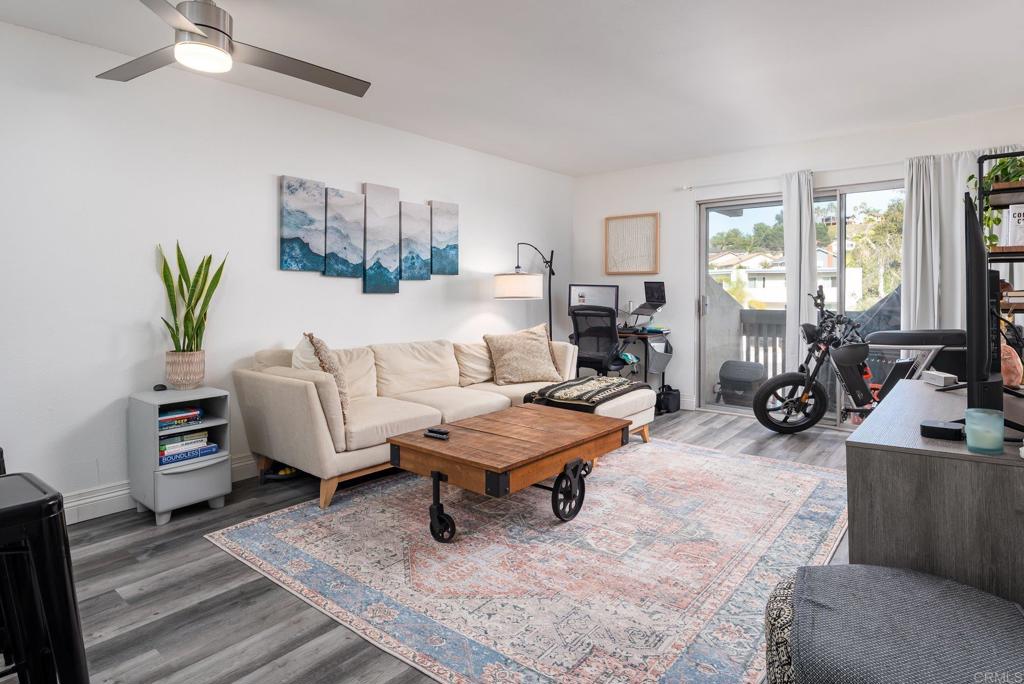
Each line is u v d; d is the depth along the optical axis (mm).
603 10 2674
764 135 4836
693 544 2684
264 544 2715
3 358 2838
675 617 2086
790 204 5062
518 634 1987
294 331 4023
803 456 4113
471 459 2584
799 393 4910
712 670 1790
